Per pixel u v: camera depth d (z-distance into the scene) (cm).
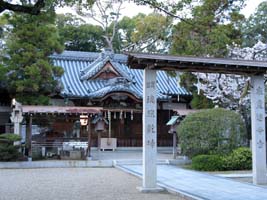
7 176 1338
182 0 873
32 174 1405
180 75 2159
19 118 1823
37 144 1852
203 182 1173
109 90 2405
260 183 1141
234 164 1541
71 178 1288
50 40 1989
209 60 1048
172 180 1222
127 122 2664
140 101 2505
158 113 2741
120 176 1362
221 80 1961
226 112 1623
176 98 2714
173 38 1784
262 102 1170
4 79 2038
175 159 1880
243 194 943
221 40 1641
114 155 2128
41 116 1917
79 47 4088
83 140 1938
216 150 1580
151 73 1044
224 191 991
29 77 1989
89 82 2684
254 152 1157
